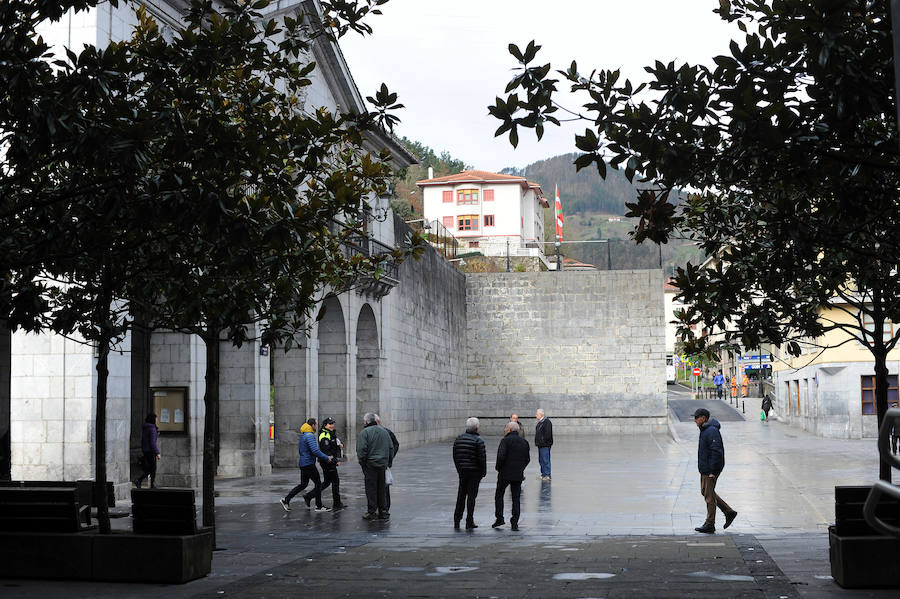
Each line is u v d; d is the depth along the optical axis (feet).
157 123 28.89
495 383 176.04
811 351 142.31
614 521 53.36
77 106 28.27
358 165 43.21
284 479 82.89
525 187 358.43
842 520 30.96
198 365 77.97
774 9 23.88
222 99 32.96
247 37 31.27
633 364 172.35
